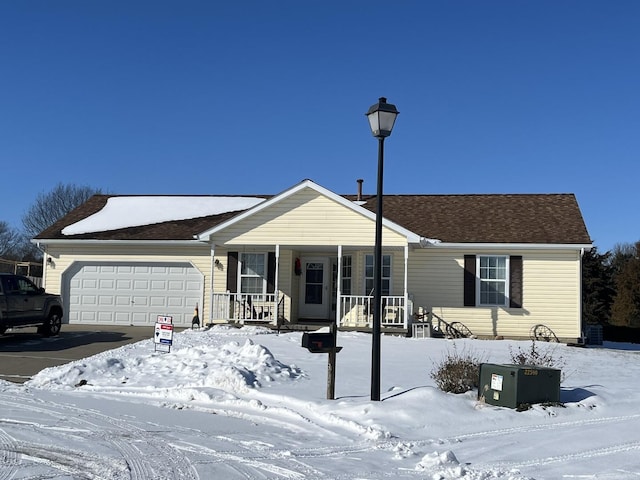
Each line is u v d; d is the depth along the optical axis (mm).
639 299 43875
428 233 22062
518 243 21141
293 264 22484
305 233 20516
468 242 21391
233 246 22234
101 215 25359
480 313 21422
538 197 24844
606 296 45125
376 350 9969
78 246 23438
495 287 21531
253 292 22453
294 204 20656
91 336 19391
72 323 23266
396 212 24281
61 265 23469
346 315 21359
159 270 23094
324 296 22766
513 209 23875
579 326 20969
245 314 21453
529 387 9930
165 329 14578
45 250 23578
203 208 25766
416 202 25312
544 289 21250
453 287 21625
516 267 21438
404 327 19844
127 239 22844
